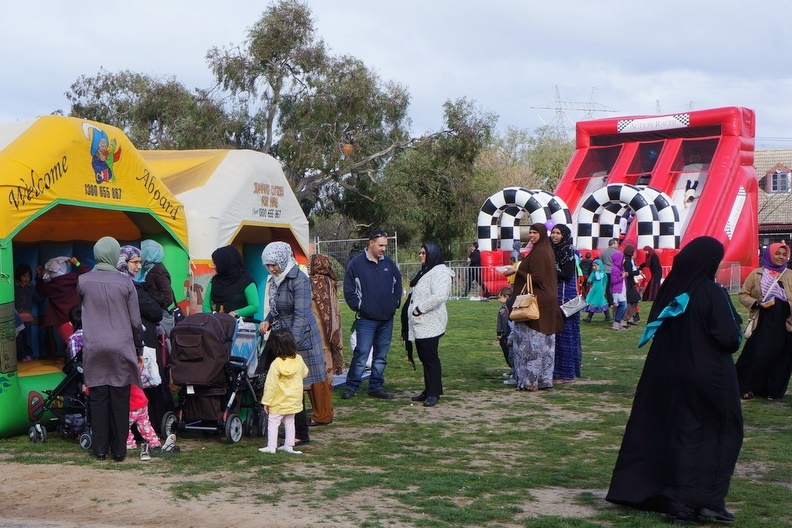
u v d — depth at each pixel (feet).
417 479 24.18
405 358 53.16
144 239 36.91
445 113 154.61
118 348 26.00
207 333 28.43
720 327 20.70
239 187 40.75
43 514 20.22
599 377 45.37
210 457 26.71
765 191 203.51
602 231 101.45
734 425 20.86
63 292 36.04
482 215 106.73
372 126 147.23
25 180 29.50
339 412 35.60
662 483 20.77
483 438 30.76
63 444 28.68
